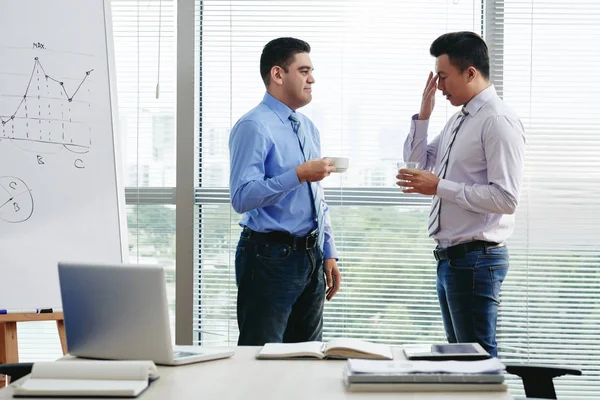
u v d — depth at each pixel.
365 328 3.36
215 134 3.38
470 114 2.62
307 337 2.75
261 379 1.56
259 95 3.36
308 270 2.66
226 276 3.39
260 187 2.48
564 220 3.26
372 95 3.31
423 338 3.34
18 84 2.73
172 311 3.42
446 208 2.63
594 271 3.27
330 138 3.32
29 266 2.66
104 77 2.88
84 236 2.76
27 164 2.71
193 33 3.31
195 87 3.34
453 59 2.61
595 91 3.26
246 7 3.33
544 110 3.28
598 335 3.27
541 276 3.28
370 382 1.46
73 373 1.48
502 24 3.28
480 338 2.56
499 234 2.60
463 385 1.47
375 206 3.34
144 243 3.42
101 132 2.85
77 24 2.85
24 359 3.40
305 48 2.69
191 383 1.53
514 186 2.50
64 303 1.73
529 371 1.73
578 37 3.27
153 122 3.41
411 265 3.33
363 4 3.30
